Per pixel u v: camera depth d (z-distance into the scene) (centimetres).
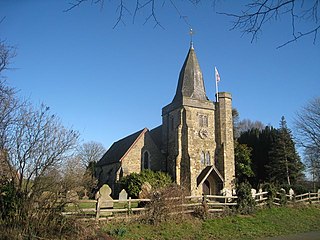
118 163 4100
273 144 5025
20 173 1364
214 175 3950
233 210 2419
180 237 1834
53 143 1636
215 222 2159
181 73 4584
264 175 5212
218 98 4500
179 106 4200
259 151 5372
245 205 2480
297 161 4828
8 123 1372
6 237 1230
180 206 2152
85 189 1845
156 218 1986
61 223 1433
